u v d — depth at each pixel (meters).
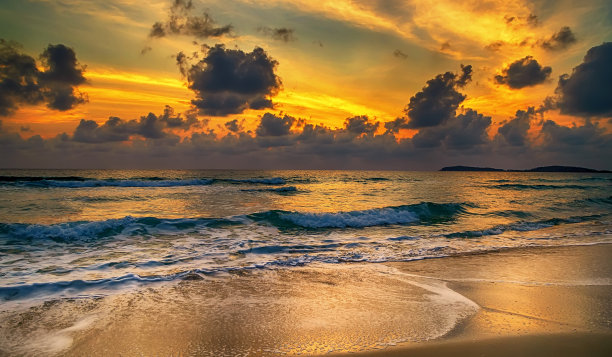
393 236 11.27
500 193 30.59
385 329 4.35
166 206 18.38
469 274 6.99
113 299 5.37
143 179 43.97
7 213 15.05
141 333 4.21
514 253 8.95
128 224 11.45
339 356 3.66
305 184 43.19
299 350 3.80
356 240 10.61
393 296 5.65
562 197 26.69
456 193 30.06
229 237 10.64
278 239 10.54
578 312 4.93
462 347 3.82
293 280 6.50
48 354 3.71
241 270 7.12
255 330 4.32
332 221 13.69
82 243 9.52
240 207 18.38
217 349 3.82
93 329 4.32
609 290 5.98
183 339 4.06
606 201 23.25
